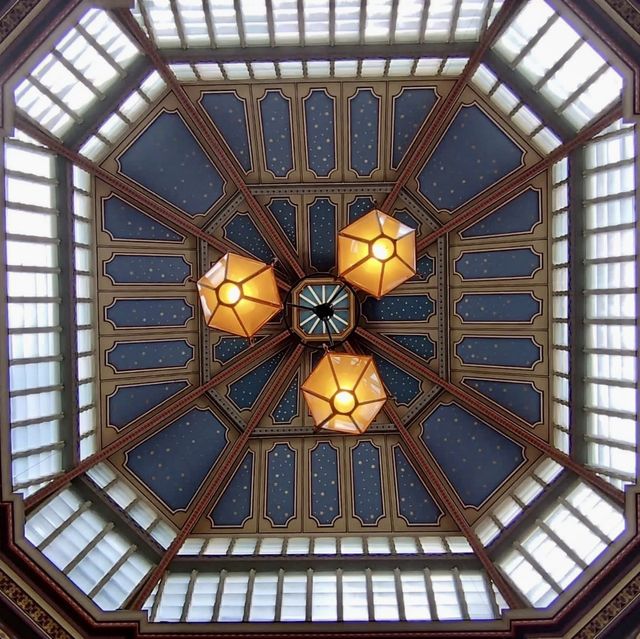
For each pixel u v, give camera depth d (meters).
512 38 11.41
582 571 10.76
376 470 13.77
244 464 13.81
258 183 13.28
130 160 12.88
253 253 13.51
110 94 11.83
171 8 10.93
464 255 13.41
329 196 13.34
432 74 12.31
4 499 10.34
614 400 11.50
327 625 10.66
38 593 10.49
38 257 11.38
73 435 12.18
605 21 9.77
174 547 12.41
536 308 13.05
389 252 8.47
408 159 12.98
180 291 13.49
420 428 13.81
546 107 11.84
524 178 12.52
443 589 11.81
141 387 13.48
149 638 10.59
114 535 12.45
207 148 12.99
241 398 13.90
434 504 13.57
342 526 13.56
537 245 12.94
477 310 13.46
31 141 11.20
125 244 13.11
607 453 11.80
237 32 11.44
